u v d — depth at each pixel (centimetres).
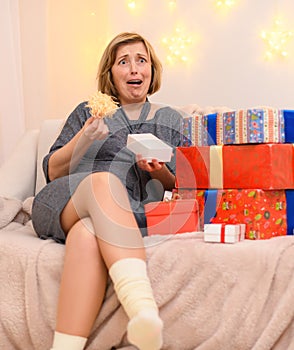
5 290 111
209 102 217
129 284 97
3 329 110
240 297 103
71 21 234
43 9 227
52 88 235
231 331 102
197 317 105
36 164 186
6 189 171
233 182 128
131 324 90
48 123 191
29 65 227
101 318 106
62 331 100
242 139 125
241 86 212
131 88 152
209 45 216
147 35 225
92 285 102
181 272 106
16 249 113
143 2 225
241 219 124
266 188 122
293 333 100
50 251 111
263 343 99
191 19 218
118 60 153
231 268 104
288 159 126
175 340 106
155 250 109
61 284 104
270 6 208
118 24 229
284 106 208
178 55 220
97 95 128
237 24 212
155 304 97
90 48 234
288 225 127
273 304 103
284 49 207
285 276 102
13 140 211
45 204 123
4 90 210
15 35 216
